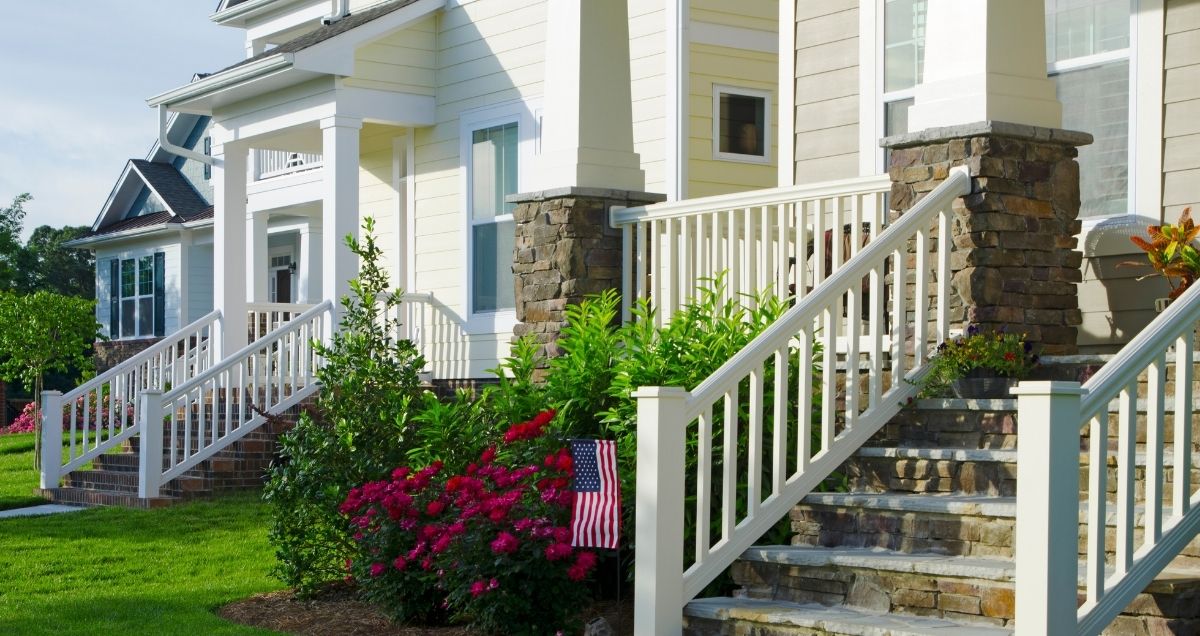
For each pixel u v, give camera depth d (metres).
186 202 27.67
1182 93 8.12
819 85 10.36
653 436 6.11
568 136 9.60
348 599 8.30
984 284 7.07
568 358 8.13
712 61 13.43
